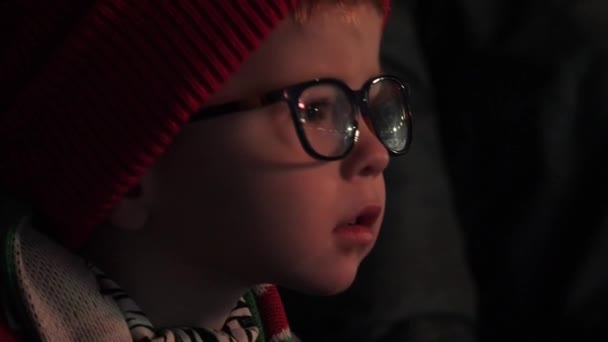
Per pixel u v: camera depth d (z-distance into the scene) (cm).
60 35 116
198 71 109
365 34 117
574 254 268
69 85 113
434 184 252
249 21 109
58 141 115
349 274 117
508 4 297
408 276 230
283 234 113
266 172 112
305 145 110
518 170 277
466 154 283
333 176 113
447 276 236
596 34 282
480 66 288
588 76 277
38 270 114
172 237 117
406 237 235
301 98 111
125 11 111
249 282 119
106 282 118
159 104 109
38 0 117
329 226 114
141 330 115
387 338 223
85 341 113
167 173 114
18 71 118
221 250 115
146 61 110
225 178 112
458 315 232
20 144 117
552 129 273
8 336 112
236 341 122
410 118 123
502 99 282
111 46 111
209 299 121
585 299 265
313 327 229
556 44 282
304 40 112
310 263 115
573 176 273
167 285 120
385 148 116
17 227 114
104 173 112
